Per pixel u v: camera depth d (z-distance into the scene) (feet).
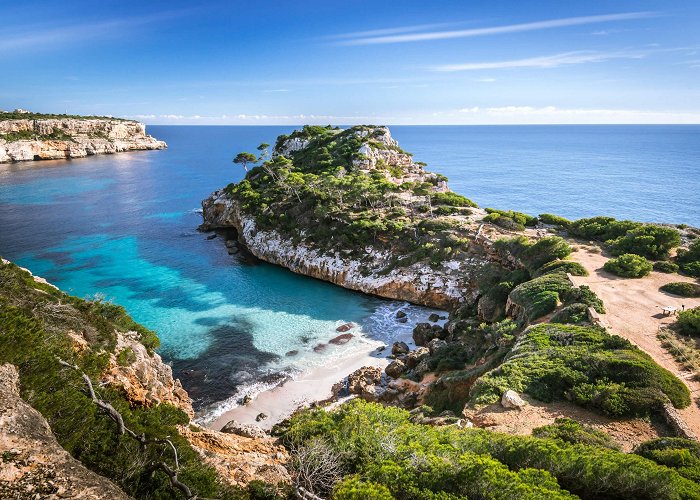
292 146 457.27
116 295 205.98
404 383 134.72
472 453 58.44
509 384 92.27
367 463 58.23
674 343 103.04
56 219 346.33
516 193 520.42
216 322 181.88
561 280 150.71
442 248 218.59
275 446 73.10
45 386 44.68
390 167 377.71
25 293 83.97
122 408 52.90
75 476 28.43
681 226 208.03
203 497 44.24
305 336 172.14
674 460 60.29
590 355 95.66
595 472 52.70
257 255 269.44
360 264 227.81
